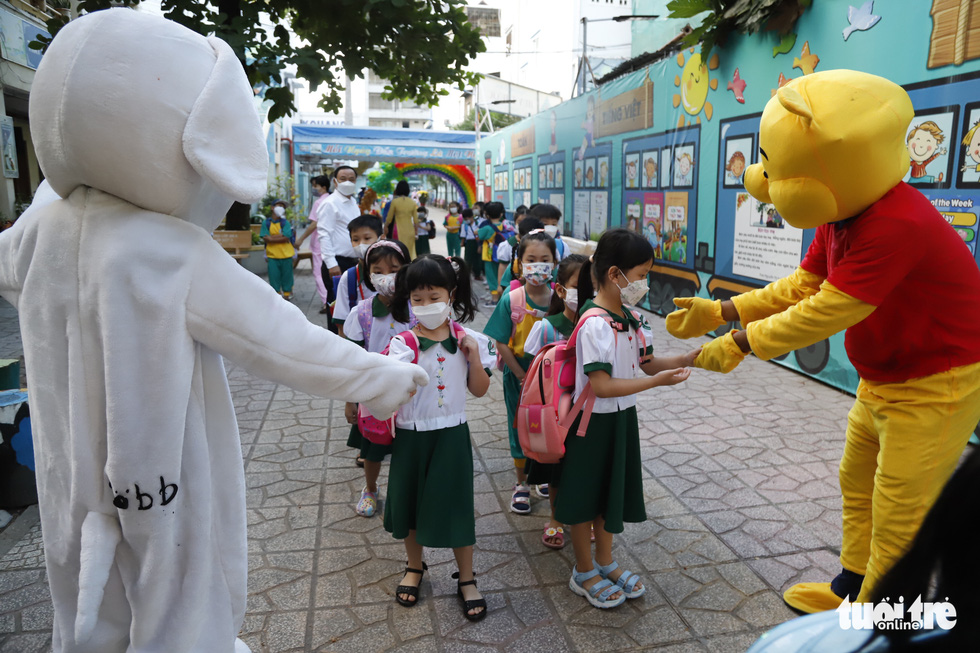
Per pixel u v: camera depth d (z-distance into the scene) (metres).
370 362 1.74
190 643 1.55
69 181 1.47
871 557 2.39
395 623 2.68
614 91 9.52
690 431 4.74
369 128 21.38
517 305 3.62
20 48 9.59
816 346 5.87
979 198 4.27
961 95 4.34
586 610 2.76
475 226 12.91
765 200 2.42
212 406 1.60
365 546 3.27
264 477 4.05
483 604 2.71
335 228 7.08
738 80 6.61
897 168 2.06
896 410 2.29
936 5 4.46
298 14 6.34
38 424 1.55
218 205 1.61
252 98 1.57
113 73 1.36
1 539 3.31
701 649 2.51
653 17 9.45
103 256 1.41
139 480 1.45
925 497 2.25
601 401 2.69
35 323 1.51
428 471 2.73
